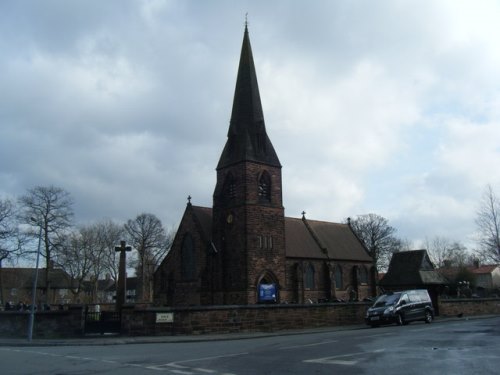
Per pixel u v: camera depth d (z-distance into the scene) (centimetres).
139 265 10625
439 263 13062
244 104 5988
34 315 3209
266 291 5394
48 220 6581
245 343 2408
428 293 4409
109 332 3192
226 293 5528
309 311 3591
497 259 5709
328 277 6512
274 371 1382
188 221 6000
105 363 1678
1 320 3316
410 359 1560
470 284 8800
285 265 5759
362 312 4006
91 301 11069
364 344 2084
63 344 2662
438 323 3722
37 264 3175
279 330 3350
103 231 9988
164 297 6141
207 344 2423
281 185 5881
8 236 6384
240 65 6216
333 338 2478
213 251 5619
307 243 6606
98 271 9850
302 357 1691
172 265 6116
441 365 1416
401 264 6100
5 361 1806
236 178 5666
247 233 5384
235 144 5878
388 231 10750
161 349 2188
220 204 5797
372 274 7281
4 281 10444
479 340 2122
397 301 3669
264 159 5756
